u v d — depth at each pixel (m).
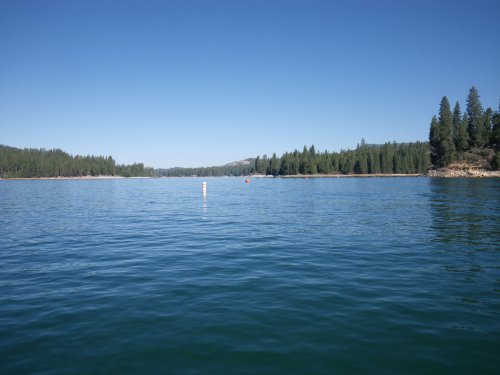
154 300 8.93
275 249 15.09
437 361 5.93
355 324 7.39
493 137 119.12
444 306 8.34
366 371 5.66
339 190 62.72
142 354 6.25
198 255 14.09
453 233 18.31
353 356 6.12
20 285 10.31
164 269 11.98
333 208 32.09
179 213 30.16
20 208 34.91
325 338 6.79
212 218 26.45
